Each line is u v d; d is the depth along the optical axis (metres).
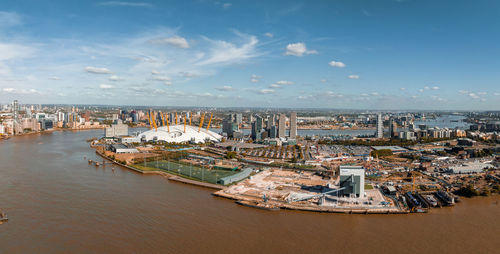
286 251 198.38
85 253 193.38
